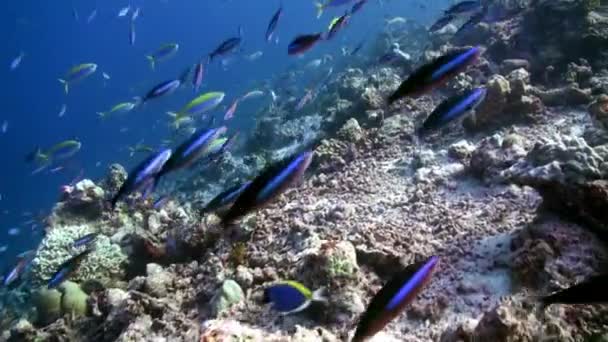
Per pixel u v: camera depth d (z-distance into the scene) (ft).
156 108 136.15
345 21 19.39
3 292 28.58
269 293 10.44
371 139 26.23
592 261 11.34
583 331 8.80
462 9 25.04
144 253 21.98
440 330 11.46
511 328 8.30
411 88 8.17
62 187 30.96
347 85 40.40
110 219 28.73
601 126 18.81
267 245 18.39
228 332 10.14
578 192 12.15
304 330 11.12
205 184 35.81
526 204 15.79
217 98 17.62
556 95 23.59
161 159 11.25
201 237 20.53
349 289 12.93
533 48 28.78
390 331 12.09
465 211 16.61
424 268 6.18
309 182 23.77
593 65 25.79
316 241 16.53
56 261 23.25
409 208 17.92
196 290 16.89
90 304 19.90
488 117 23.43
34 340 17.99
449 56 8.23
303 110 46.14
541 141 14.48
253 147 41.24
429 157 21.85
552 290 10.75
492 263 13.33
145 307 16.08
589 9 26.43
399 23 68.69
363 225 17.38
